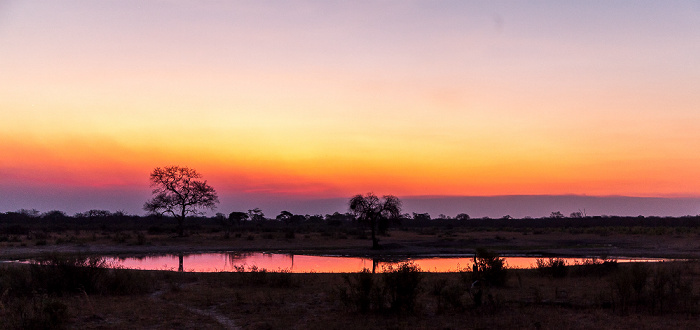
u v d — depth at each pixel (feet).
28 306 39.78
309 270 96.58
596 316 39.63
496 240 181.88
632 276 44.80
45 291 50.31
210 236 202.49
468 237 208.64
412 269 44.47
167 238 187.11
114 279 55.31
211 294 53.16
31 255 120.98
